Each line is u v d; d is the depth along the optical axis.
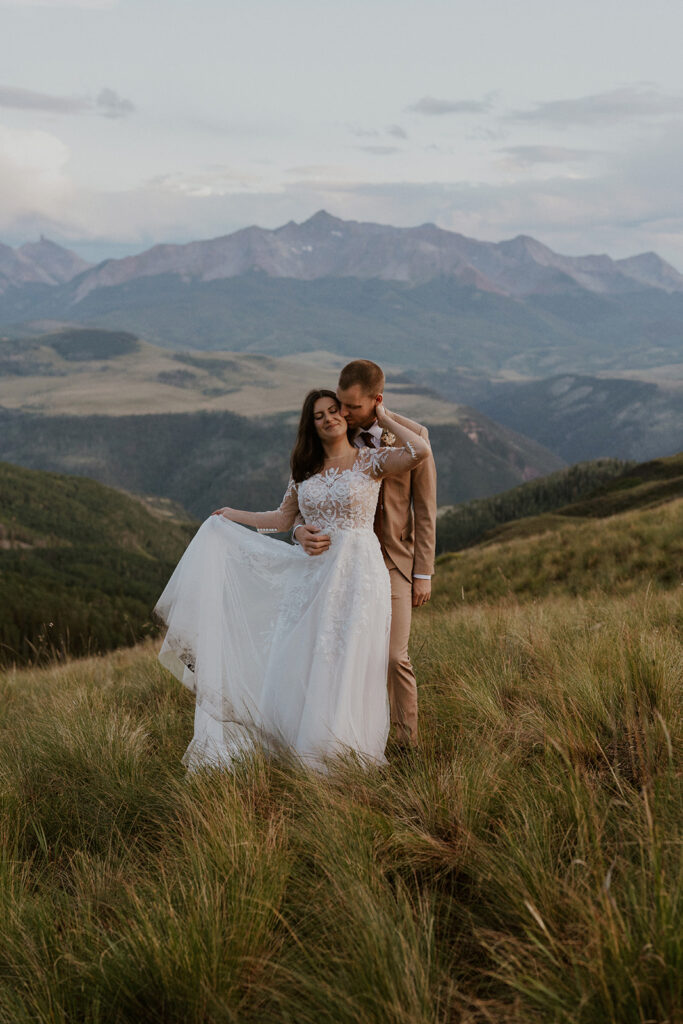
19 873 3.37
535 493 139.75
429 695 4.95
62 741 4.72
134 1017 2.38
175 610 4.71
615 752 3.61
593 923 2.15
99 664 10.09
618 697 4.04
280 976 2.38
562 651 5.19
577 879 2.49
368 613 4.18
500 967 2.28
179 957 2.39
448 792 3.29
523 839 2.82
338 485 4.28
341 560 4.25
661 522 18.75
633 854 2.67
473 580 19.91
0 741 5.45
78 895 3.03
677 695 3.96
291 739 4.25
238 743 4.24
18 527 191.38
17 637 64.38
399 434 4.19
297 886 2.86
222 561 4.70
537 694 4.51
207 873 2.83
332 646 4.15
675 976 1.96
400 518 4.50
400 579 4.46
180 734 5.21
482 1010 2.13
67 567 139.12
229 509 4.86
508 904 2.54
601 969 1.97
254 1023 2.26
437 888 2.87
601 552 17.70
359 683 4.14
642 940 2.11
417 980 2.18
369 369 4.18
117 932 2.65
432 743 4.20
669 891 2.26
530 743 3.88
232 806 3.35
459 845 2.96
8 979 2.66
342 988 2.20
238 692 4.50
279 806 3.54
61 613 70.25
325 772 3.84
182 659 4.74
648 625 5.56
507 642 5.89
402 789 3.54
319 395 4.31
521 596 16.88
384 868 2.88
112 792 3.97
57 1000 2.44
